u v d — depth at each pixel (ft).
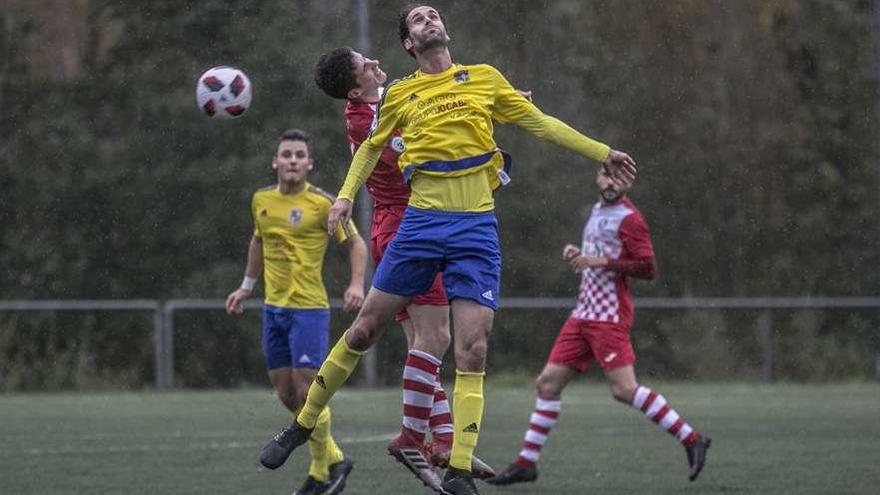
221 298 150.41
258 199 65.72
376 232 59.82
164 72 153.28
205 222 152.05
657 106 163.53
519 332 154.30
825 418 103.76
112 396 130.82
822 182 167.43
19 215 150.92
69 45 153.28
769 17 168.14
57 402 121.60
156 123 152.87
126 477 67.00
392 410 110.22
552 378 68.90
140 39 153.58
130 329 146.41
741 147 165.48
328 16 155.12
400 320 59.47
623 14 163.63
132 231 151.74
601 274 70.69
